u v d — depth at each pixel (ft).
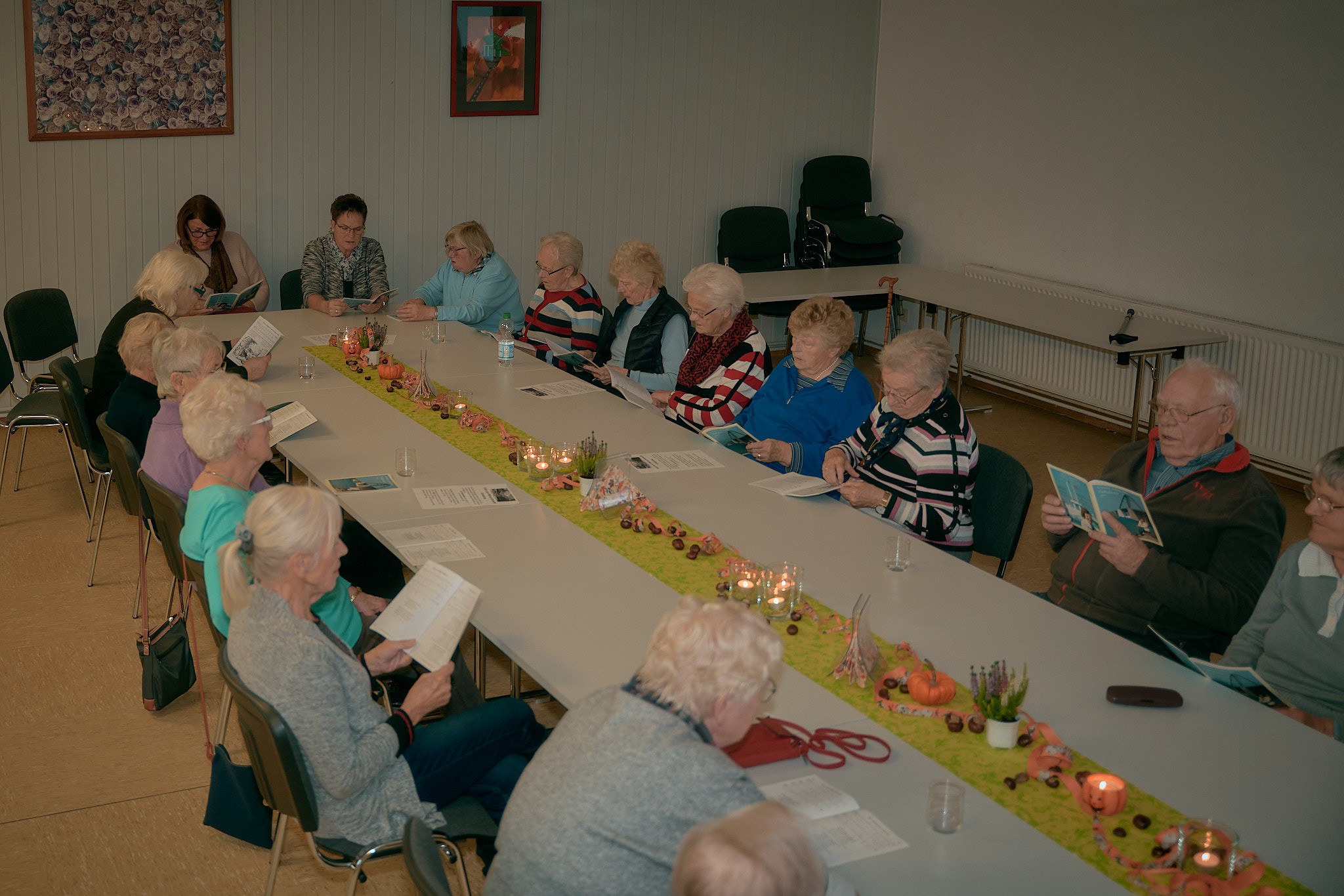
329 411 13.67
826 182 26.58
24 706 11.61
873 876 5.60
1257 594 8.73
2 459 18.67
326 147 22.24
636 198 25.62
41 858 9.32
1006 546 10.89
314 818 6.79
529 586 8.91
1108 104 21.77
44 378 17.71
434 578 8.37
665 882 5.07
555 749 5.45
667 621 5.56
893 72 26.99
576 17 23.84
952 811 5.93
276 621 6.85
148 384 12.48
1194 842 5.70
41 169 19.99
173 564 10.60
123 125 20.38
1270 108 19.03
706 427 13.89
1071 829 6.04
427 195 23.45
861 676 7.49
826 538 10.11
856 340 28.63
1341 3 17.78
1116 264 22.18
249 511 6.98
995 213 24.72
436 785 7.59
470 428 13.08
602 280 25.82
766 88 26.35
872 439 11.59
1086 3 21.88
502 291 19.21
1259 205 19.45
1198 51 19.98
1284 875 5.68
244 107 21.33
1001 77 24.04
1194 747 6.86
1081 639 8.29
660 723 5.26
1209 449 9.23
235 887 9.10
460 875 7.36
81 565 14.97
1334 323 18.70
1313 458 19.03
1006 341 24.67
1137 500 8.48
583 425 13.34
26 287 20.40
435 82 22.85
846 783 6.42
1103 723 7.11
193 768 10.69
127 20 19.93
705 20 25.23
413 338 17.49
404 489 11.05
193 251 19.98
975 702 7.04
